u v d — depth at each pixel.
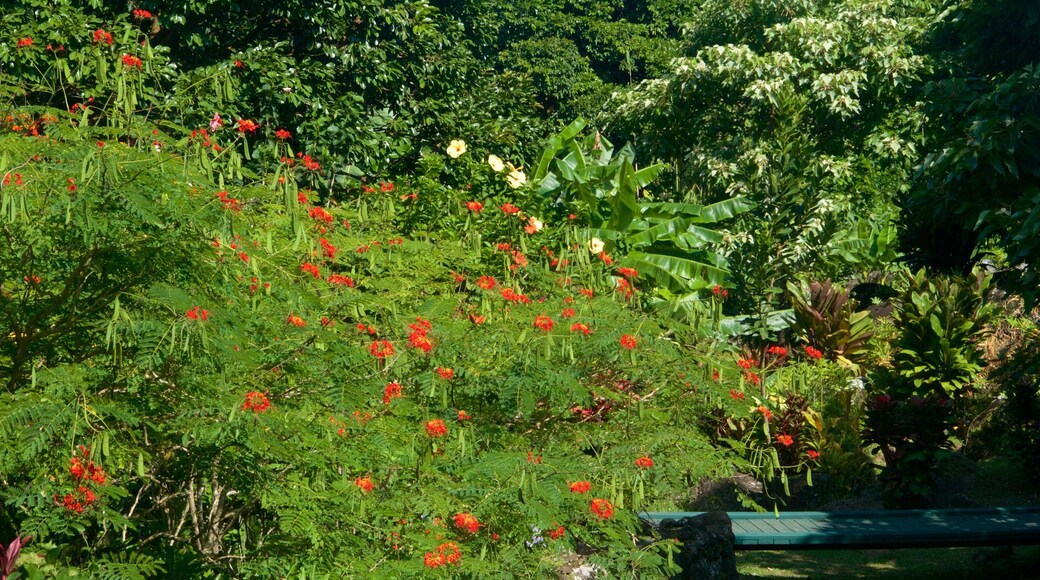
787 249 14.24
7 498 3.68
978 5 8.58
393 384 4.25
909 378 11.75
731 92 18.80
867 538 7.79
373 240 5.67
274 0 12.45
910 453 9.82
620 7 31.05
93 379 3.64
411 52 13.97
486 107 15.16
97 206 3.50
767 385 11.20
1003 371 11.27
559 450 5.20
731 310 14.02
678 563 6.36
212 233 3.80
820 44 18.33
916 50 18.84
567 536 4.64
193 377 3.77
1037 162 7.11
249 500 4.32
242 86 11.06
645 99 19.62
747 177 15.40
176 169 3.83
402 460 4.28
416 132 13.84
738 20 20.23
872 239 17.66
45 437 3.28
